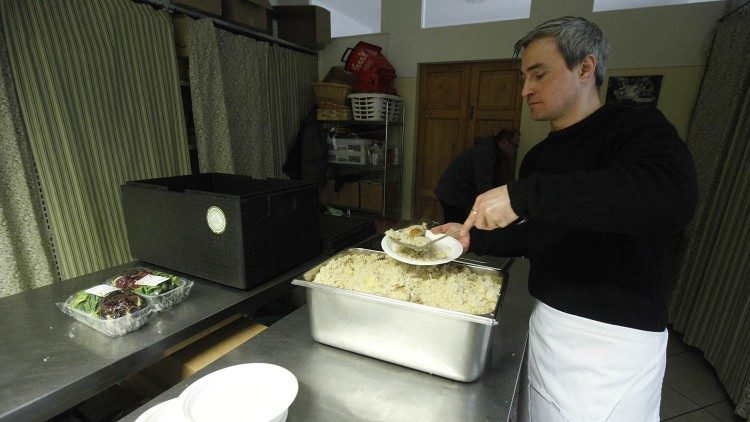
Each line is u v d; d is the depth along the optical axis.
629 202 0.62
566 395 0.92
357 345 0.84
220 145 2.55
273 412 0.62
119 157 2.06
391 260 0.98
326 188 3.68
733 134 2.04
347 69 3.18
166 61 2.24
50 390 0.69
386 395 0.74
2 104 1.59
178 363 0.99
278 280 1.18
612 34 2.59
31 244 1.73
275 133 3.24
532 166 1.01
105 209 2.02
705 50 2.38
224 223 1.04
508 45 2.91
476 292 0.83
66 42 1.79
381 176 3.62
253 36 2.91
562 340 0.91
